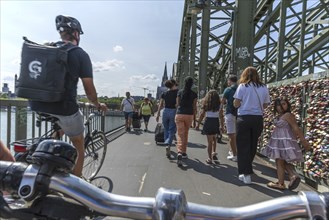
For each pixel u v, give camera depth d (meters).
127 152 9.35
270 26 19.95
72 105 3.50
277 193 5.66
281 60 12.09
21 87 3.28
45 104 3.45
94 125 9.52
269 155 5.99
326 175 5.48
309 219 1.11
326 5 16.11
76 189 1.24
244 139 6.27
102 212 1.21
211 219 1.16
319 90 5.89
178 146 7.80
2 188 1.27
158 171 6.98
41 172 1.24
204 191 5.65
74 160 1.32
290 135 5.81
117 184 5.83
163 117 8.82
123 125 18.95
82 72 3.52
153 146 10.73
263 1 18.73
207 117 8.04
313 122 6.04
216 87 38.41
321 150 5.69
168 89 8.86
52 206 1.25
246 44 12.88
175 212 1.12
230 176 6.76
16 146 3.01
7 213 1.18
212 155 8.26
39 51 3.29
